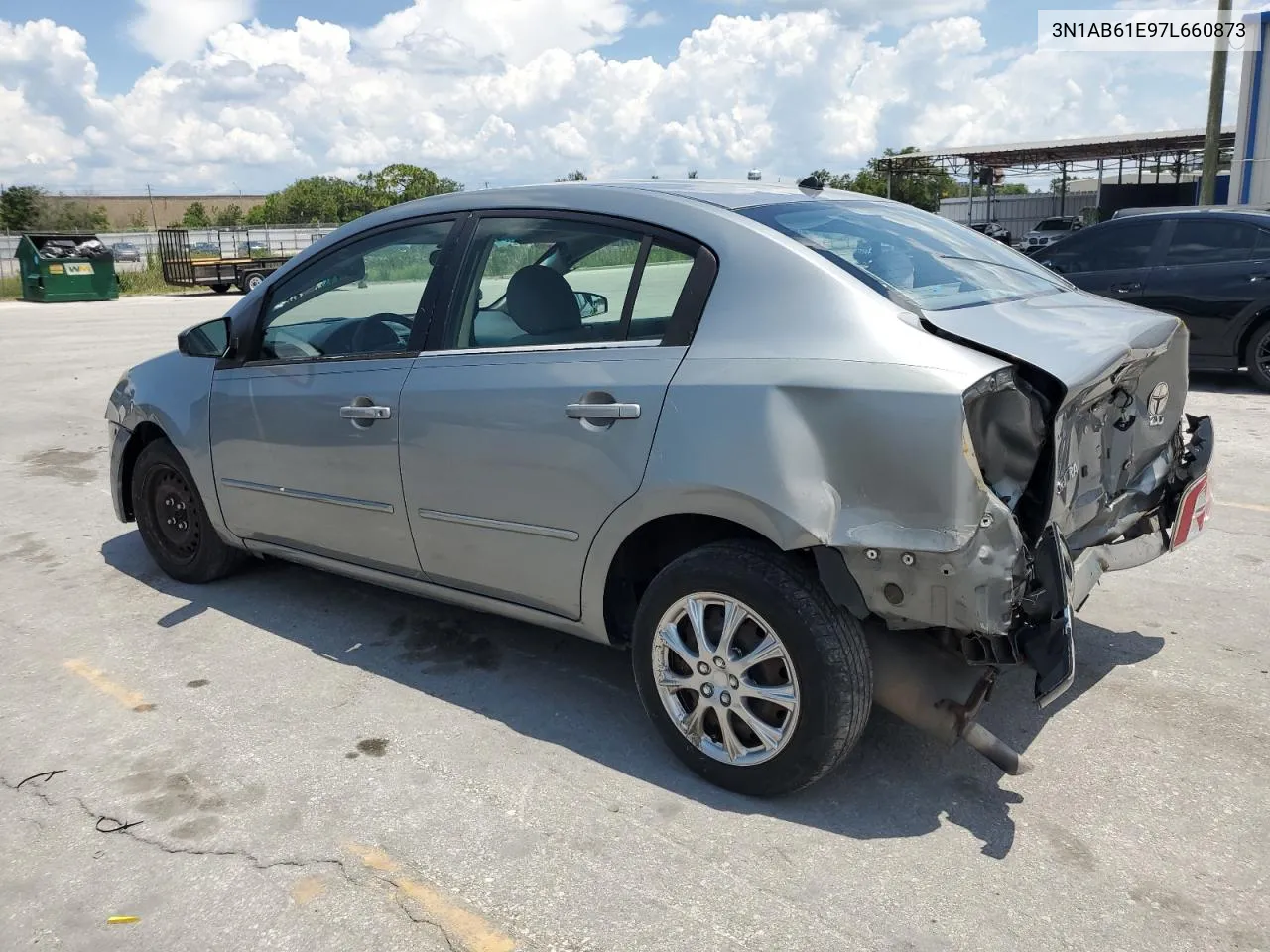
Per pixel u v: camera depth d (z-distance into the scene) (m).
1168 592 4.61
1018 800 3.05
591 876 2.75
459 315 3.67
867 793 3.11
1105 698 3.64
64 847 2.94
